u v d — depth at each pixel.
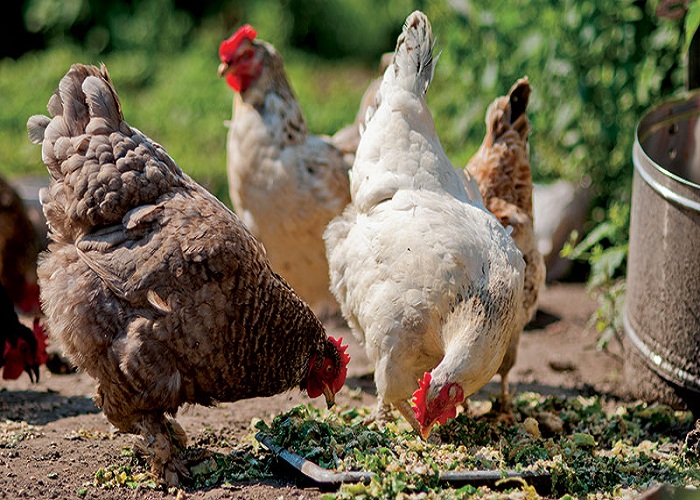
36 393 6.41
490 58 9.59
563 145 9.46
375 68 17.69
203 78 15.03
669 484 4.62
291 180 6.61
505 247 5.06
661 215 5.72
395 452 4.78
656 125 6.41
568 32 8.89
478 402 6.18
